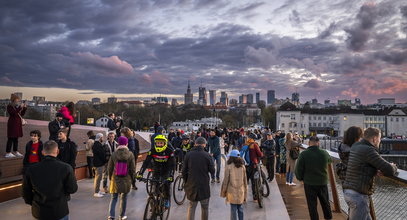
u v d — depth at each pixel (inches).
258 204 332.5
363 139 183.9
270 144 477.7
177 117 7337.6
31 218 278.8
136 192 398.3
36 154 297.3
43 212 168.2
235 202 244.5
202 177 242.8
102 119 5054.1
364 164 175.2
